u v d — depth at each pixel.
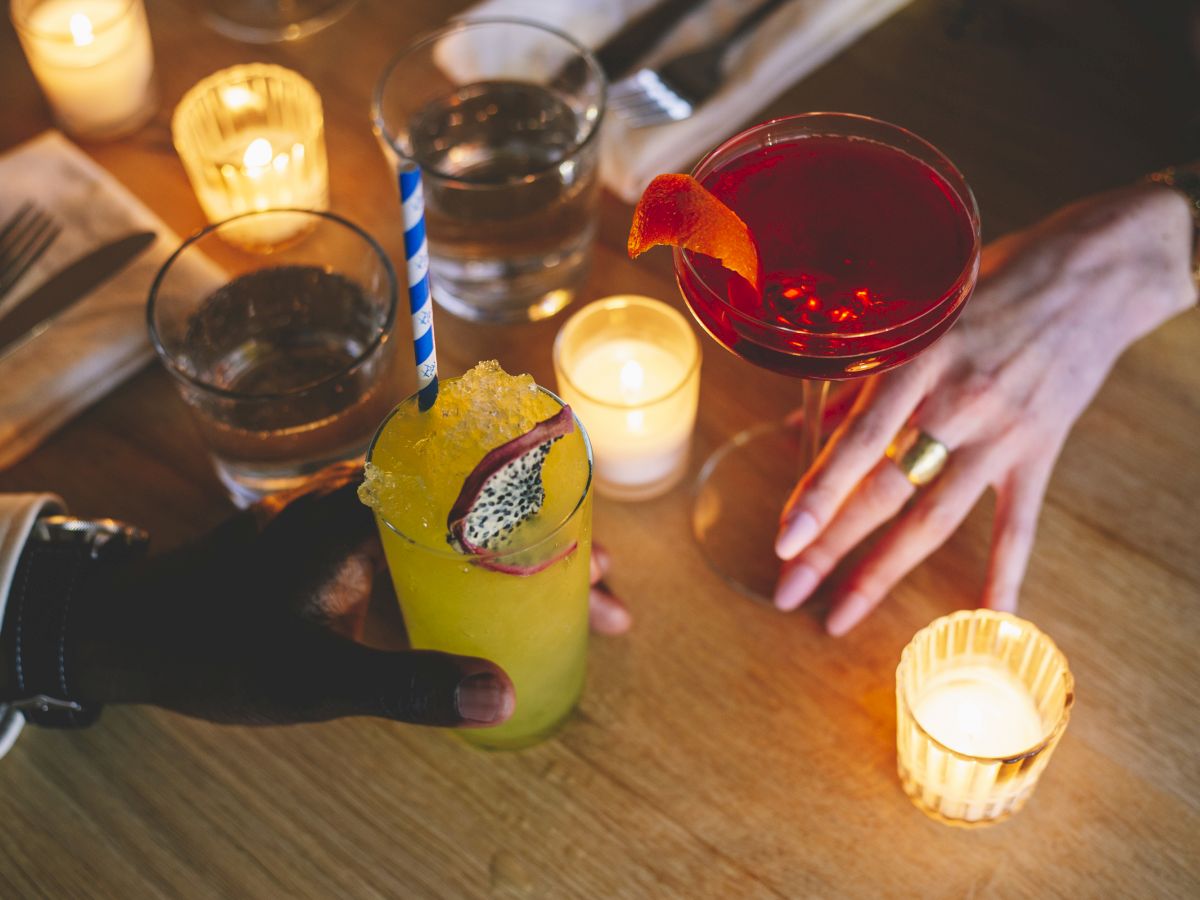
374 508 0.47
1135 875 0.54
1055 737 0.50
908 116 0.71
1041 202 0.68
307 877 0.54
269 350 0.61
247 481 0.60
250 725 0.53
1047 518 0.61
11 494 0.60
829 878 0.54
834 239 0.52
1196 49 0.72
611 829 0.55
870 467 0.58
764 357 0.51
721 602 0.60
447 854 0.55
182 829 0.55
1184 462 0.62
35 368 0.63
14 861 0.55
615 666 0.58
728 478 0.63
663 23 0.74
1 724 0.56
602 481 0.62
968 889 0.54
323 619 0.54
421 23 0.76
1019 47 0.73
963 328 0.61
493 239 0.63
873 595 0.58
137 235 0.66
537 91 0.67
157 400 0.65
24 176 0.68
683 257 0.50
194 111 0.67
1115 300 0.63
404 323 0.66
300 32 0.75
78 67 0.69
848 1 0.72
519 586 0.48
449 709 0.48
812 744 0.57
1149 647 0.58
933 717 0.55
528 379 0.48
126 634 0.55
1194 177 0.65
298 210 0.60
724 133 0.70
